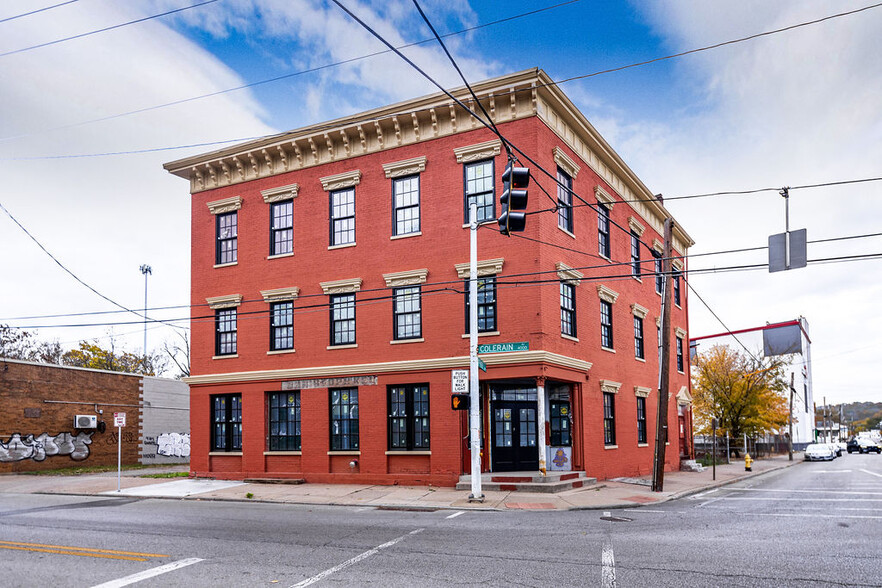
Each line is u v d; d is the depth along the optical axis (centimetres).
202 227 2619
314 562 970
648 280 3033
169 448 3691
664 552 1034
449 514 1523
